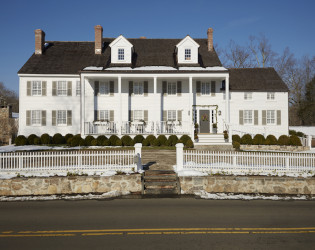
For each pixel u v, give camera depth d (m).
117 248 5.50
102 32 27.45
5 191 10.27
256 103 25.95
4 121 30.33
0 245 5.65
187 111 25.14
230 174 11.33
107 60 25.58
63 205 8.77
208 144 20.48
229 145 20.17
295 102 49.75
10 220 7.25
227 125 22.02
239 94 25.92
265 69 28.56
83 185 10.61
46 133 24.08
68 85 24.73
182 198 9.71
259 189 10.71
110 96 24.89
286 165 11.69
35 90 24.61
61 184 10.48
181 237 6.09
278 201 9.41
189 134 22.67
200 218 7.43
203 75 22.73
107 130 23.86
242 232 6.41
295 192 10.64
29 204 8.93
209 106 25.02
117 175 10.79
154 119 22.62
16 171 11.16
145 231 6.44
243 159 12.02
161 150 18.69
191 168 11.91
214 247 5.57
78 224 6.93
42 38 27.05
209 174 11.20
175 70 22.61
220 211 8.10
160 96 24.88
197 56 24.55
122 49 24.61
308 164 11.99
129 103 25.03
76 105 24.77
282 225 6.92
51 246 5.60
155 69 22.78
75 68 24.98
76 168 11.54
